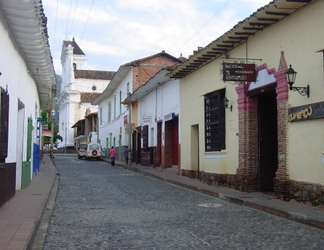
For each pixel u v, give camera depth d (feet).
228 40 47.21
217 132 54.80
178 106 72.13
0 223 27.09
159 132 88.07
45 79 60.13
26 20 33.81
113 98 144.56
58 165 107.04
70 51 229.45
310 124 35.58
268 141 47.70
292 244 23.84
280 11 37.70
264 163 47.37
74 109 228.22
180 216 33.04
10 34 35.81
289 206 35.50
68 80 229.66
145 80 114.01
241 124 47.70
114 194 47.11
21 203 36.35
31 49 42.42
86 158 146.10
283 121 39.14
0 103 30.14
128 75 117.91
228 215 33.91
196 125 64.59
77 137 222.69
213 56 54.39
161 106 83.97
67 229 27.55
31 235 23.52
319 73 34.32
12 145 38.58
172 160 81.51
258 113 47.52
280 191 38.99
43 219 31.12
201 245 23.35
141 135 102.73
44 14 34.60
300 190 36.68
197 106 62.23
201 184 55.83
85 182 61.26
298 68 37.11
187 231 27.17
